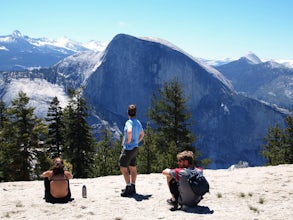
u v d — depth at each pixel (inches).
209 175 578.2
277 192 425.4
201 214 331.0
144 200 394.9
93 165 1913.1
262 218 316.2
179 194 354.3
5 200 415.5
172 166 1362.0
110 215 335.9
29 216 337.7
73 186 503.8
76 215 337.4
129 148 412.5
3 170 1562.5
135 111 417.1
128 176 420.5
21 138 1609.3
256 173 570.3
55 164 398.0
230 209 350.3
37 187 510.6
